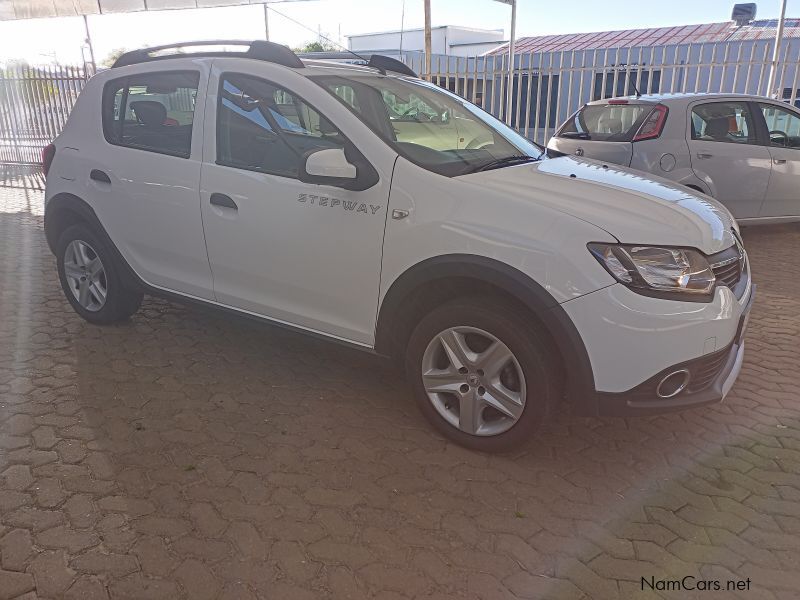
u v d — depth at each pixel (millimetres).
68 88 12422
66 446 3031
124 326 4527
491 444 2977
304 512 2615
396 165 2996
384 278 3025
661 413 2695
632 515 2654
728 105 6703
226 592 2197
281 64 3443
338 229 3115
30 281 5586
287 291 3406
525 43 17203
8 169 13469
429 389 3102
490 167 3176
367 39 26172
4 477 2781
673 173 6473
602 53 13016
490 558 2395
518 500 2736
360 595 2203
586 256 2596
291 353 4148
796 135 7070
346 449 3076
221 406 3453
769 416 3463
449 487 2809
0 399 3461
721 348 2740
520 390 2830
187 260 3777
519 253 2676
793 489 2838
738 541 2508
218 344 4262
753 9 14750
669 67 9891
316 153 2959
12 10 12234
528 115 10766
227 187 3469
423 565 2350
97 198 4086
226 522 2541
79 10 12078
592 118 7191
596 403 2703
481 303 2834
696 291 2656
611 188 3037
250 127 3432
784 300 5289
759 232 7785
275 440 3139
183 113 3703
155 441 3096
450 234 2809
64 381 3686
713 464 3027
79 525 2494
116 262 4148
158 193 3768
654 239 2639
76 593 2168
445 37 24719
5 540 2400
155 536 2447
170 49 4055
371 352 3227
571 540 2502
